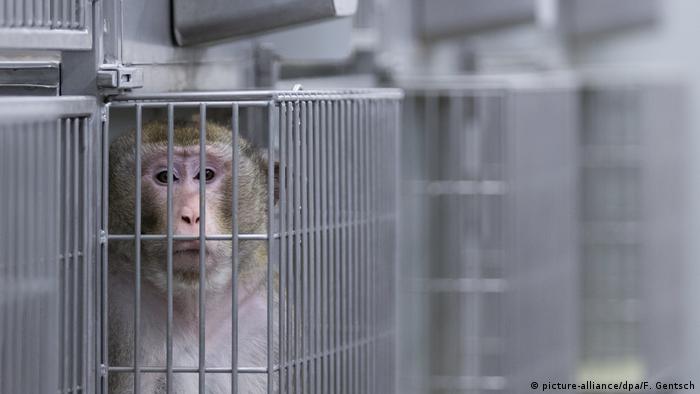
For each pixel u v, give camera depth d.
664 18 7.72
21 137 2.32
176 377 3.30
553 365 5.81
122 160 3.28
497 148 5.53
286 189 3.00
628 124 7.31
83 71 2.86
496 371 5.59
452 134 5.66
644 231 7.27
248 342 3.37
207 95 2.90
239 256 3.33
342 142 3.23
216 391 3.33
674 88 7.48
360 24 5.48
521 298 5.42
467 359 5.61
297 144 2.97
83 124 2.78
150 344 3.23
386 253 3.61
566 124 6.00
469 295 5.61
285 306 3.08
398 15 5.86
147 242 3.22
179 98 2.92
